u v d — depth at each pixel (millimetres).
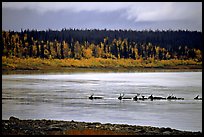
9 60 173250
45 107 50469
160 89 84188
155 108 49625
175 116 40906
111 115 42188
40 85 95062
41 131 23703
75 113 44094
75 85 96250
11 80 114750
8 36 171750
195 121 36938
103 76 148250
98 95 69312
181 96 67062
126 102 58281
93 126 26812
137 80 119375
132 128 26297
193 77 139625
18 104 54125
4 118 37844
